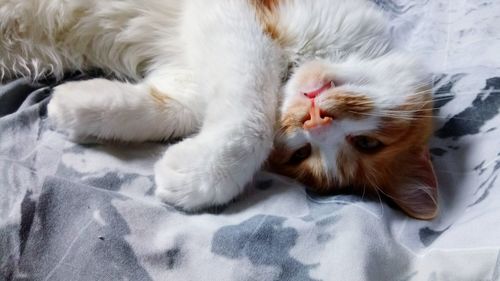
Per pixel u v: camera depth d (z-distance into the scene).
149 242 0.23
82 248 0.22
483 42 0.34
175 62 0.32
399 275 0.23
